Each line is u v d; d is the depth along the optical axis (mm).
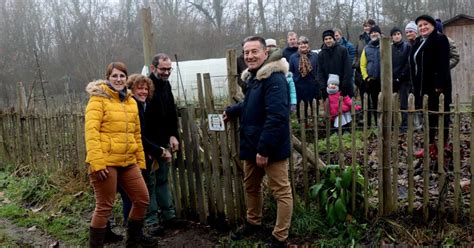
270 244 4004
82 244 4621
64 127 6488
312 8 24641
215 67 16094
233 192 4656
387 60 4004
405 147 5852
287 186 3908
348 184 4211
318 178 4383
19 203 6070
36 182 6344
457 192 3955
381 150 4109
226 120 4414
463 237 3811
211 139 4590
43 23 28406
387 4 24594
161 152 4469
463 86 11789
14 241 4758
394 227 3996
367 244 3932
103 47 26797
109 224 4594
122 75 3994
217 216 4699
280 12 27766
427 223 4035
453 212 4023
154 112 4488
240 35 27797
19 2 28172
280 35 25031
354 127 4188
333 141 6188
